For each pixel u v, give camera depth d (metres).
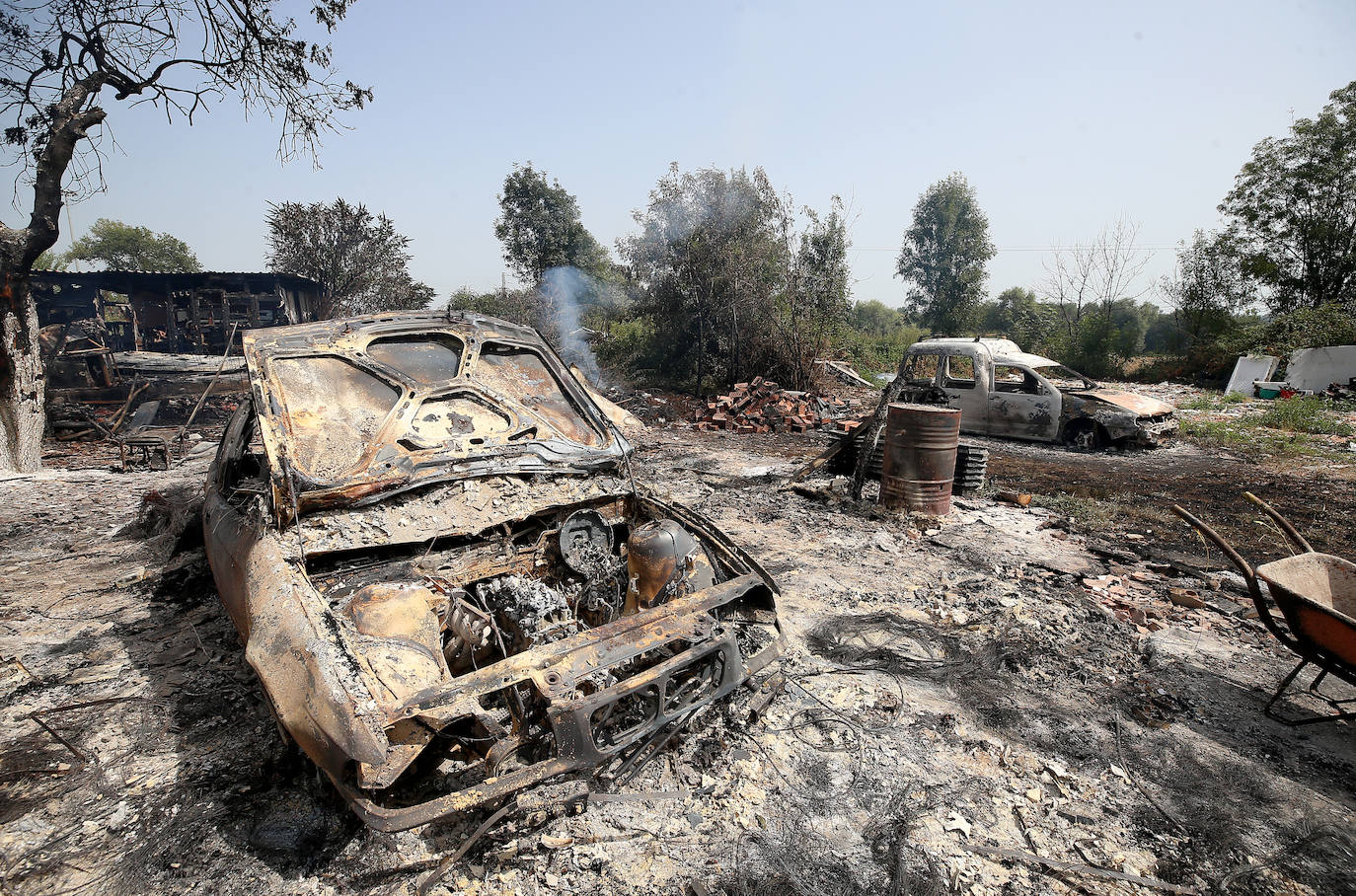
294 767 2.86
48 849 2.44
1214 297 22.97
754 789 2.83
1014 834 2.62
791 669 3.85
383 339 4.08
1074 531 6.58
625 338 21.30
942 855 2.48
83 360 13.37
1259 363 18.45
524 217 30.17
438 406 3.76
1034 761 3.05
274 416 3.38
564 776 2.56
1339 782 2.97
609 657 2.56
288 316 20.00
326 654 2.31
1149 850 2.55
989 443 11.31
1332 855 2.51
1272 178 21.69
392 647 2.46
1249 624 4.49
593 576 3.38
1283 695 3.69
